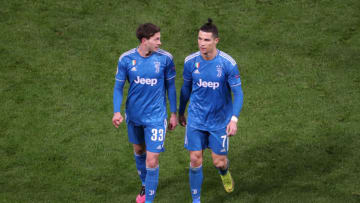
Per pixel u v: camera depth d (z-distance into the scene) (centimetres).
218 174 2466
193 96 2031
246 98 3084
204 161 2584
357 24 3719
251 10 3862
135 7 3869
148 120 2048
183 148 2697
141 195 2239
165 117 2077
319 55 3444
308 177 2391
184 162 2584
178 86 3195
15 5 3838
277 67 3344
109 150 2677
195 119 2044
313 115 2928
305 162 2531
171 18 3766
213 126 2041
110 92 3131
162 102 2058
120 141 2750
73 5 3875
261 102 3050
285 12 3841
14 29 3616
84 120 2903
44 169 2516
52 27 3659
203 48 1895
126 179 2452
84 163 2572
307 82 3209
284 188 2286
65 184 2398
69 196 2280
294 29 3684
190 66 1984
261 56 3444
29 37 3556
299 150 2638
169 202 2217
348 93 3102
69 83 3184
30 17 3734
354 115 2911
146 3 3903
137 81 1997
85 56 3419
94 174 2488
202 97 2005
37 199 2228
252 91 3144
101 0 3925
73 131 2814
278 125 2859
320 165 2497
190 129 2059
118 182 2427
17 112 2934
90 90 3139
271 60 3403
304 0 3922
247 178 2406
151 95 2019
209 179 2420
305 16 3803
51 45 3500
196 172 2072
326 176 2392
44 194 2286
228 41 3581
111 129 2841
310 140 2716
